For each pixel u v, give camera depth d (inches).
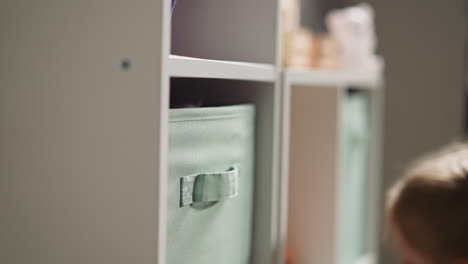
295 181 54.1
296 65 50.9
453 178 33.4
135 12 29.5
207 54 43.1
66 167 31.7
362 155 63.7
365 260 64.4
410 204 33.9
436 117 86.0
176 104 41.5
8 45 32.5
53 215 32.2
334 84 53.1
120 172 30.5
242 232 40.5
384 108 87.9
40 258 32.6
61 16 31.3
